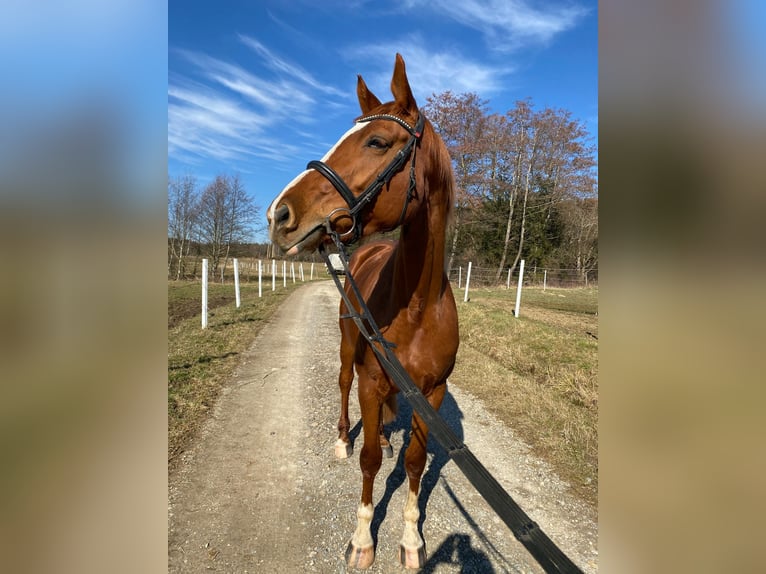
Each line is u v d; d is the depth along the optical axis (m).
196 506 2.53
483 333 6.98
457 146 23.39
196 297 14.12
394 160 1.63
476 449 3.20
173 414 3.74
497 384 4.54
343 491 2.72
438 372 2.04
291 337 7.43
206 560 2.12
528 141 24.42
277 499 2.62
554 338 6.56
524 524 0.95
